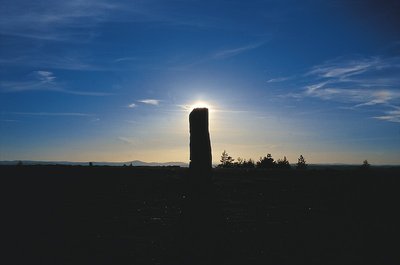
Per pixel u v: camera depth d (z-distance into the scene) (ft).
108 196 56.24
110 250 37.60
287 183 66.49
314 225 44.73
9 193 58.03
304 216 47.96
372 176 69.77
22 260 35.83
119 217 47.44
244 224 43.86
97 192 59.21
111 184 63.77
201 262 35.09
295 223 44.86
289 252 37.11
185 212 43.62
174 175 73.26
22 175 69.21
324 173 75.25
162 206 52.16
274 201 55.16
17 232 43.01
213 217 42.86
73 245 39.19
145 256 36.01
